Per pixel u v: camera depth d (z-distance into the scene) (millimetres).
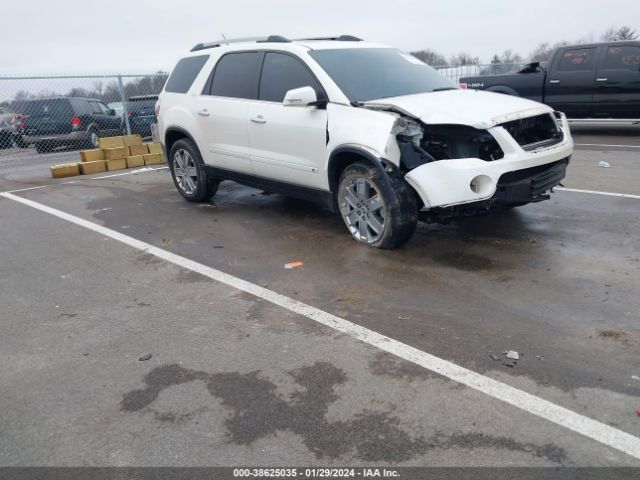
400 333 3660
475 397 2943
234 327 3867
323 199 5613
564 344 3422
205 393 3104
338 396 3014
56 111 14281
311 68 5512
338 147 5078
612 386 2977
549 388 2986
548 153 4773
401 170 4852
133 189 8836
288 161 5770
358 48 6008
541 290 4203
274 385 3146
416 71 5996
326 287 4469
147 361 3477
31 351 3670
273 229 6156
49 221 6934
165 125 7480
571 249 5035
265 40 6379
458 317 3840
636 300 3959
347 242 5527
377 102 5039
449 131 4664
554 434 2641
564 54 12688
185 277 4859
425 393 2998
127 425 2861
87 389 3199
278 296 4348
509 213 6250
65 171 10562
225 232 6145
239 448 2654
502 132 4539
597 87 12281
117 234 6242
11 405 3078
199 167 7152
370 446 2625
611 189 7211
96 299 4473
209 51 6988
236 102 6305
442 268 4727
